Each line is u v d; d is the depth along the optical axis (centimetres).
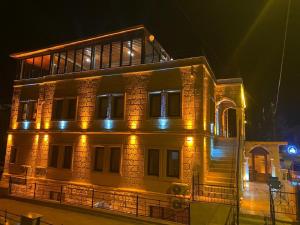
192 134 1504
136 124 1686
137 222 1184
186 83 1581
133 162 1655
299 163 2892
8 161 2208
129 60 2052
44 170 1980
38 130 2091
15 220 1159
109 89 1831
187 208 1318
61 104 2039
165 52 2245
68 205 1429
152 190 1558
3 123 3095
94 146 1820
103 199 1694
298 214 1084
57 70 2144
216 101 1969
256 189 1791
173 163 1548
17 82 2339
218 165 1616
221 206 1130
